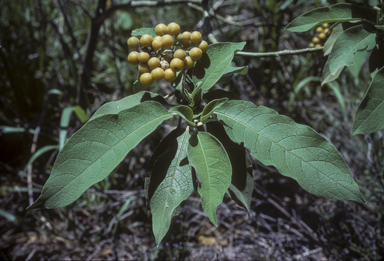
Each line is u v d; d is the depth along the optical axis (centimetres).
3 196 321
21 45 416
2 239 289
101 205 305
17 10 421
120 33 413
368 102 114
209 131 140
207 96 146
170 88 385
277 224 274
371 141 280
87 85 327
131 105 136
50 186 105
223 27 395
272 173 315
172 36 132
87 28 416
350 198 111
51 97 380
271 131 122
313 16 150
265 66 397
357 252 249
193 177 128
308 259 255
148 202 132
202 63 138
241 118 127
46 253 277
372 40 138
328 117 353
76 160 108
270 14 339
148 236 286
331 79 159
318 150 116
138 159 330
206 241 281
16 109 376
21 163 352
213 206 111
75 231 282
